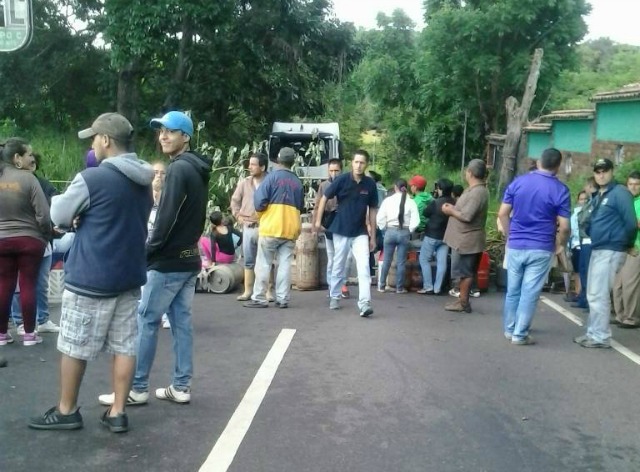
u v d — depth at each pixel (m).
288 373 6.48
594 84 40.16
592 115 17.78
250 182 10.05
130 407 5.45
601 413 5.64
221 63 24.61
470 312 9.66
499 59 25.23
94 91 26.31
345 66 30.64
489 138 26.39
